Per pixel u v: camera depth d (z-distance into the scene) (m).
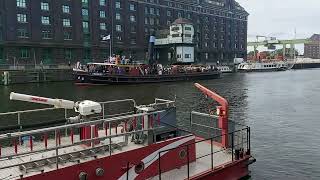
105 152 9.71
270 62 162.38
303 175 16.77
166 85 71.19
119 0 106.75
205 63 135.12
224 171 11.39
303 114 34.75
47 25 88.38
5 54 81.31
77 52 95.50
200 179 10.54
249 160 12.90
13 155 8.35
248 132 13.57
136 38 112.38
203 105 40.94
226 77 103.00
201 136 14.03
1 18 79.94
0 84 71.25
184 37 110.94
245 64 143.88
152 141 10.43
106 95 53.12
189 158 11.43
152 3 118.12
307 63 193.50
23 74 75.75
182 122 26.80
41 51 87.69
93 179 9.15
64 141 11.05
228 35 152.00
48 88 63.72
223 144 13.08
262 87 67.81
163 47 115.56
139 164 10.05
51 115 28.25
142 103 44.41
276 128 27.75
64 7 92.06
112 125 12.84
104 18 102.25
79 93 55.66
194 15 134.25
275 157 19.61
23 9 83.56
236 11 156.38
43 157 9.26
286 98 49.03
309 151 20.84
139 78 74.25
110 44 97.31
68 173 8.70
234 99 48.19
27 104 39.50
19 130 10.65
